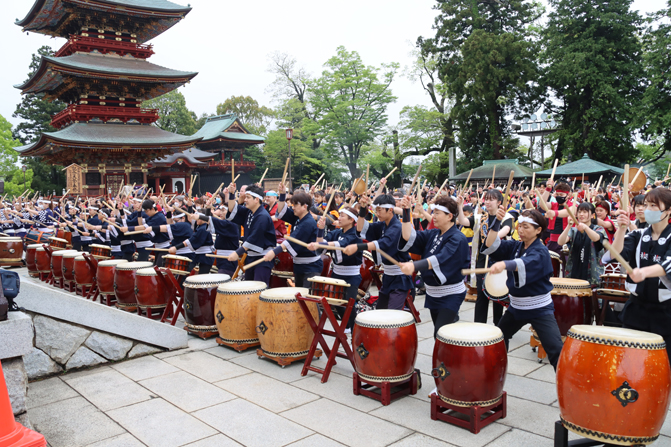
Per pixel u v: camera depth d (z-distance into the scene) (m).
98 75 31.42
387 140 43.97
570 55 31.70
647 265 3.40
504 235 5.42
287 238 4.99
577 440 3.21
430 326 6.60
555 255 6.81
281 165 49.09
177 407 4.14
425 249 4.49
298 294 4.93
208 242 7.66
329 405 4.14
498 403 3.77
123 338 5.42
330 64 44.94
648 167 43.47
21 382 3.49
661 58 27.06
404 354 4.11
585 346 2.97
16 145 47.75
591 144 33.16
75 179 31.97
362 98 45.19
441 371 3.69
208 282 6.12
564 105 36.44
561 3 33.53
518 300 4.08
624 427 2.84
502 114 39.25
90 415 4.02
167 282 6.81
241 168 48.38
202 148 48.53
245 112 62.88
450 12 38.25
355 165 47.06
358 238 5.49
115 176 33.00
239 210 6.85
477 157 39.16
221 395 4.39
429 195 12.20
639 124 28.91
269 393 4.42
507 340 4.36
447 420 3.77
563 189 7.80
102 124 33.44
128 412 4.06
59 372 5.03
